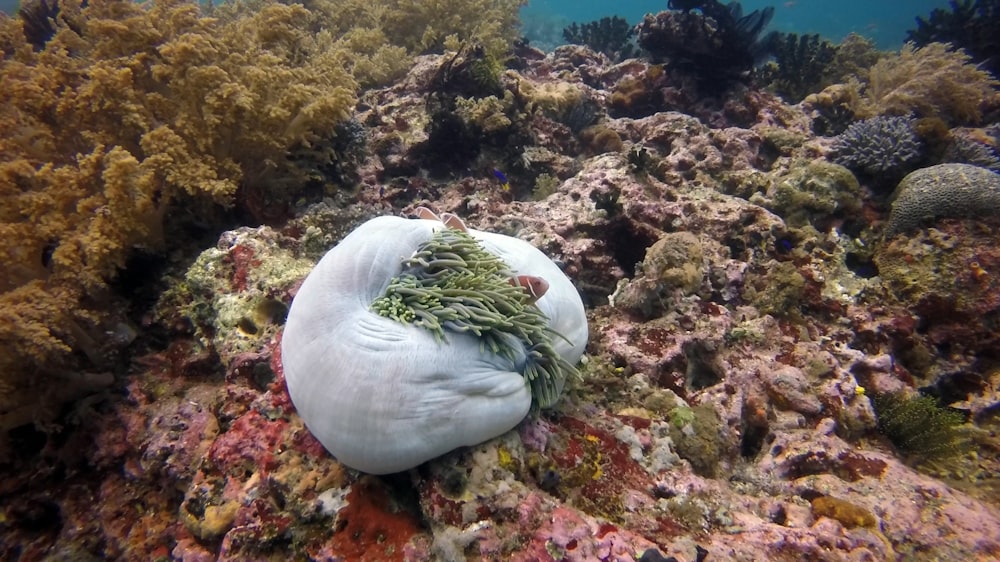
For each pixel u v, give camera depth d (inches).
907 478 22.1
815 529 19.4
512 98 44.2
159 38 30.9
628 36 85.8
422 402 17.8
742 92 54.6
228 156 31.5
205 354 27.1
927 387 31.4
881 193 41.8
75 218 27.5
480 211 37.9
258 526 18.8
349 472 19.4
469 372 18.7
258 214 32.9
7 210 26.8
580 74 64.9
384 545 18.1
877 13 485.4
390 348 18.0
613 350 26.6
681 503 19.9
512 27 75.5
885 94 56.2
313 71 36.1
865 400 26.8
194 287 27.3
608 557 17.3
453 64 45.9
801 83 66.1
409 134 43.9
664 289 29.0
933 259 33.8
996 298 31.8
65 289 25.7
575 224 35.8
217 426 23.9
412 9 64.7
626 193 36.9
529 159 44.2
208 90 30.0
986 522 20.1
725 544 18.7
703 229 35.3
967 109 52.0
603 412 23.9
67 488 26.3
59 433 26.9
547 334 21.9
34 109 29.1
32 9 47.4
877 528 20.0
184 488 23.1
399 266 20.6
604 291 34.6
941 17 74.4
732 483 22.8
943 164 40.2
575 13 526.9
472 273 21.0
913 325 32.6
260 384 23.5
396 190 40.4
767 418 25.4
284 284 26.0
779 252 35.2
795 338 29.9
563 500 19.8
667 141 45.7
